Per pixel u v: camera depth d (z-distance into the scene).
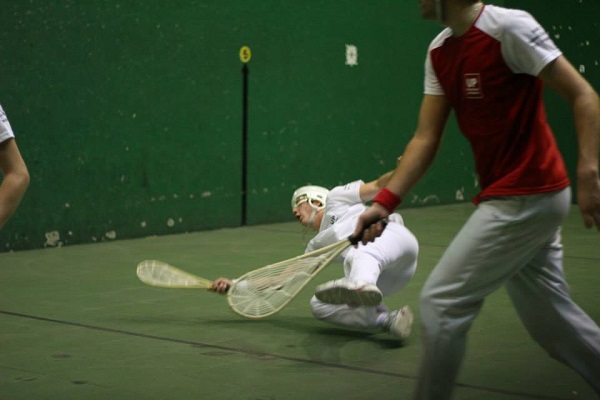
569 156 13.98
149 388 4.47
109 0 9.30
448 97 3.56
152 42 9.73
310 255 4.92
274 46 10.96
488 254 3.41
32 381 4.57
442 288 3.43
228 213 10.69
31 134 8.83
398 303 6.71
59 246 9.16
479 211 3.47
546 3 13.88
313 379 4.66
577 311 3.64
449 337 3.42
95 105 9.30
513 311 6.36
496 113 3.41
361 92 12.09
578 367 3.66
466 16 3.39
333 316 5.48
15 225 8.81
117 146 9.53
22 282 7.33
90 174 9.34
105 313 6.21
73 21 9.04
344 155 11.94
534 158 3.40
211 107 10.37
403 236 5.51
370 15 12.12
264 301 5.02
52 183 9.04
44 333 5.62
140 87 9.67
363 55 12.07
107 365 4.89
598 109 3.29
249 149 10.82
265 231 10.50
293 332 5.68
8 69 8.61
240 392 4.42
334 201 5.64
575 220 11.80
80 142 9.23
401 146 12.74
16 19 8.62
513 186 3.41
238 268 8.15
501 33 3.32
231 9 10.45
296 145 11.32
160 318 6.07
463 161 13.72
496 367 4.94
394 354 5.18
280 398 4.34
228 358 5.06
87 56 9.19
